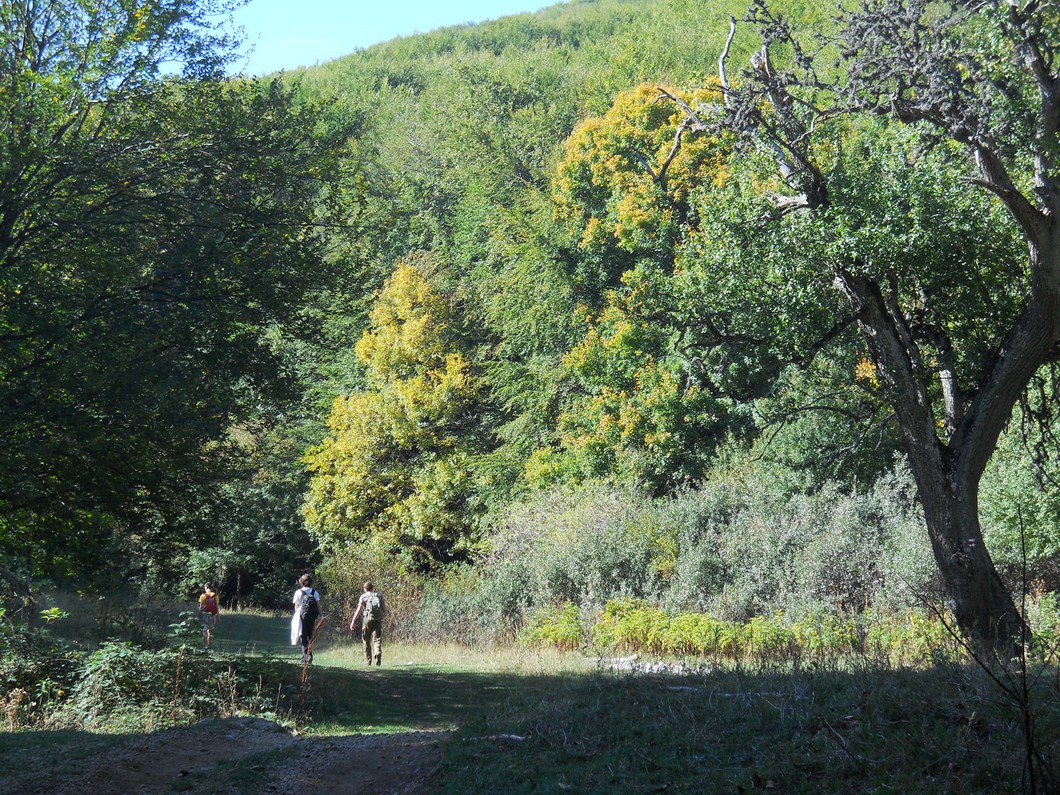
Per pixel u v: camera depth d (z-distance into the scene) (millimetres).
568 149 40688
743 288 14500
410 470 40250
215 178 17188
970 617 12734
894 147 13844
